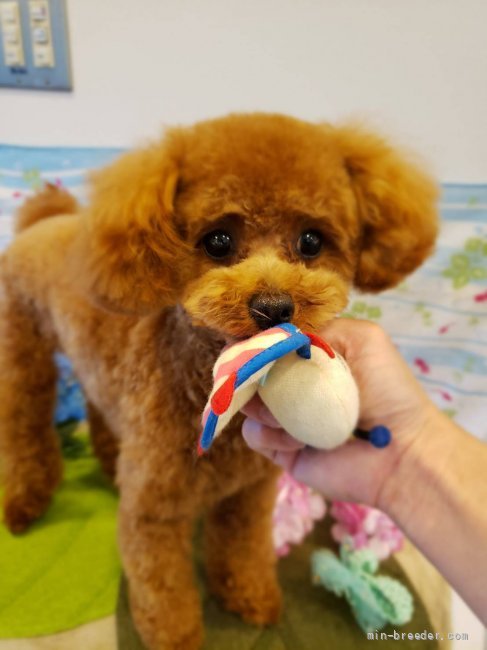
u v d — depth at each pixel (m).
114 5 1.04
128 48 1.08
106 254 0.55
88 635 0.83
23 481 1.03
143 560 0.72
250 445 0.58
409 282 1.20
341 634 0.84
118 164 0.60
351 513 1.01
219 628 0.84
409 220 0.61
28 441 1.04
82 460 1.25
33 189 1.23
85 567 0.94
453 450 0.59
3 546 0.98
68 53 1.09
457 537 0.55
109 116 1.15
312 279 0.49
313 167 0.53
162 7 1.03
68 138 1.18
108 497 1.12
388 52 1.03
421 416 0.61
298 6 1.01
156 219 0.54
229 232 0.54
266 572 0.88
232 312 0.45
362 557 0.93
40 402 1.05
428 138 1.08
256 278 0.47
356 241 0.61
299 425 0.45
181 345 0.63
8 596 0.88
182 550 0.76
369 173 0.60
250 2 1.02
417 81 1.04
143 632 0.77
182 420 0.64
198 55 1.07
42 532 1.02
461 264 1.17
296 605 0.88
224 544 0.86
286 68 1.06
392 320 1.24
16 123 1.18
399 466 0.61
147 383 0.67
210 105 1.11
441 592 0.92
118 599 0.88
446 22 0.99
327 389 0.44
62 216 1.04
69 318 0.86
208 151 0.54
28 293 0.97
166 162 0.56
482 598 0.53
